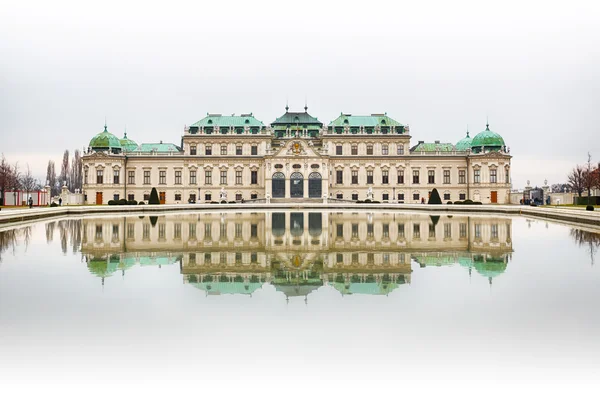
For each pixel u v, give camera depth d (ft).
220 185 491.72
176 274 88.28
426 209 341.00
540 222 206.39
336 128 498.28
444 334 56.70
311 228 177.47
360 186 492.13
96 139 497.05
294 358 50.75
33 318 61.93
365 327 59.06
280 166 474.90
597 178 524.11
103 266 96.12
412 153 497.87
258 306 67.46
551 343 53.93
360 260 103.60
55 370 48.01
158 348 52.95
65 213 274.98
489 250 117.39
